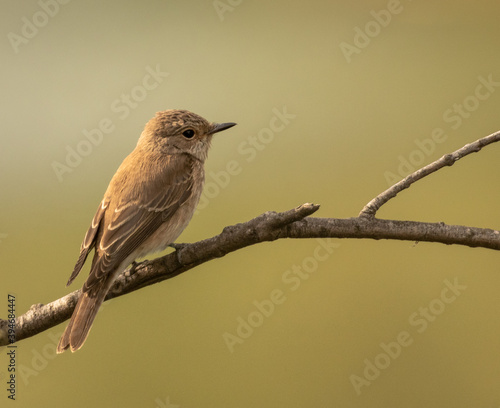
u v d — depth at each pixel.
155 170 7.46
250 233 5.88
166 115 7.97
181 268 6.16
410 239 5.89
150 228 7.20
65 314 6.16
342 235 5.88
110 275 6.52
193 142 7.94
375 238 5.93
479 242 5.84
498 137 5.86
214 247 6.00
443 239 5.86
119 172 7.50
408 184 5.93
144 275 6.23
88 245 6.91
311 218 5.92
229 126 8.19
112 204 7.15
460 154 5.88
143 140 7.91
